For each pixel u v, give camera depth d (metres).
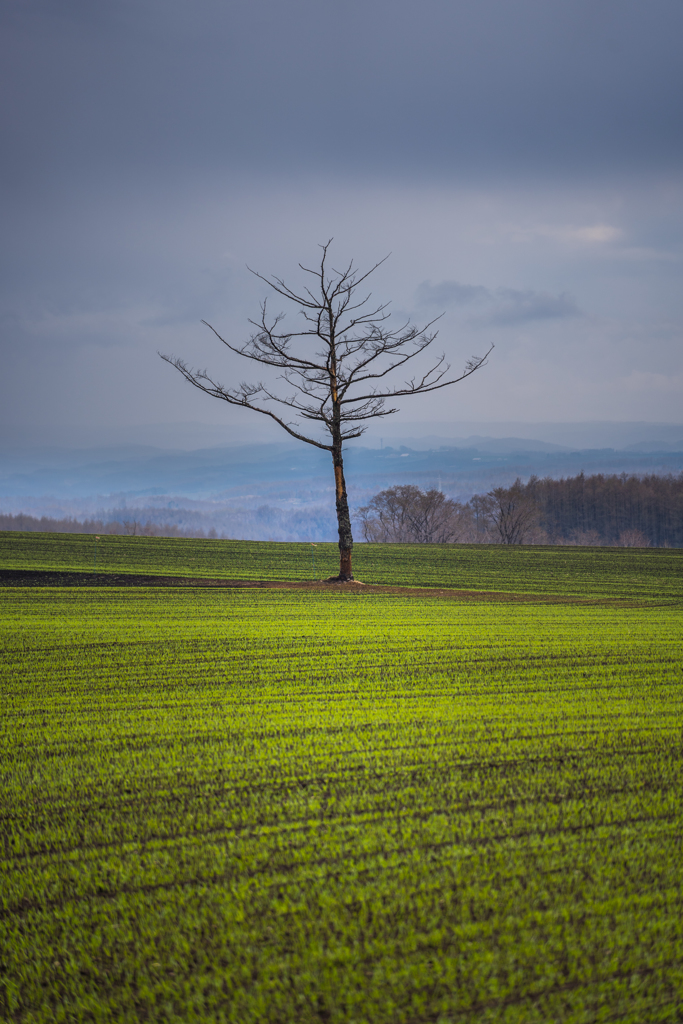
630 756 6.24
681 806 5.05
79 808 5.20
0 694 8.90
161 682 9.60
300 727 7.30
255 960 3.33
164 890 3.97
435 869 4.12
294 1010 3.01
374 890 3.89
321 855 4.34
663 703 8.36
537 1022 2.93
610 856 4.25
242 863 4.26
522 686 9.36
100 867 4.27
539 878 4.00
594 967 3.23
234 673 10.18
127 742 6.85
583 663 10.97
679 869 4.09
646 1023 2.92
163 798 5.36
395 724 7.38
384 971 3.22
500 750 6.43
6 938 3.57
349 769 5.94
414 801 5.20
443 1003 3.02
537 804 5.10
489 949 3.36
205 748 6.61
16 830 4.83
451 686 9.34
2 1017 3.04
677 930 3.49
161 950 3.44
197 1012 3.02
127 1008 3.06
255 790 5.49
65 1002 3.11
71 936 3.57
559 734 6.97
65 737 7.03
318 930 3.54
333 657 11.41
